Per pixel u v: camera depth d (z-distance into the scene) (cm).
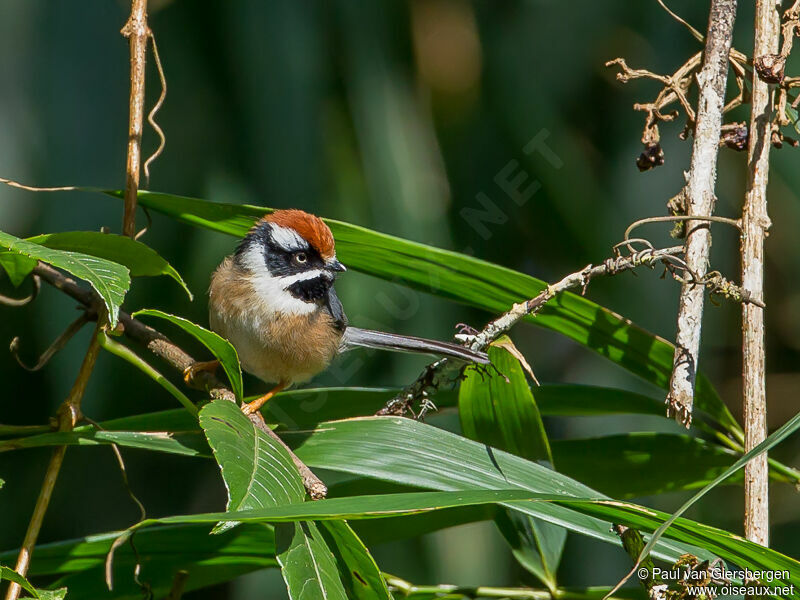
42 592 381
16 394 1044
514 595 567
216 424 401
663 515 394
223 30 962
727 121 809
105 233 539
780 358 1244
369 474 475
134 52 594
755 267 484
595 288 990
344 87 997
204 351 1041
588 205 1005
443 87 1091
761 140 501
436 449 494
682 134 538
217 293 732
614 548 1008
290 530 394
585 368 1104
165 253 993
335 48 994
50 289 902
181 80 962
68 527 1073
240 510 358
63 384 902
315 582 380
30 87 891
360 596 421
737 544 400
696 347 481
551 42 1068
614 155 1027
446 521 596
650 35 1020
